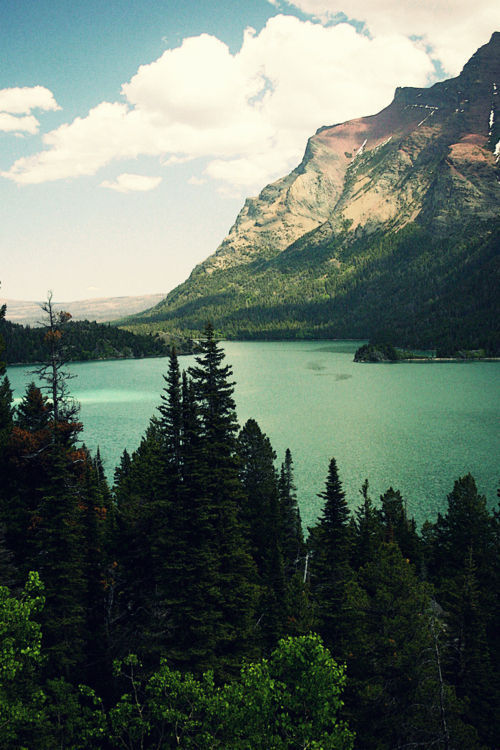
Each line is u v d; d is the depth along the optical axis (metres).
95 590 34.78
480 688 32.56
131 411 180.62
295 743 17.36
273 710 17.38
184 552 30.05
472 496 62.47
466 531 59.16
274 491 60.78
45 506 31.17
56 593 29.62
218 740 17.88
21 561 37.00
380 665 27.56
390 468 107.88
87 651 31.78
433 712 26.28
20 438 47.00
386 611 29.02
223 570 32.72
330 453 120.56
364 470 106.69
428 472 104.81
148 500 36.94
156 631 30.30
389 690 26.98
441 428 147.25
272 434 141.38
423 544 63.50
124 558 34.81
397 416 165.88
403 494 91.75
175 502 32.44
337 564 41.16
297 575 46.22
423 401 194.38
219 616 29.23
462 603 34.25
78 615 30.91
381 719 26.38
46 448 46.12
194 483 32.28
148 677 27.61
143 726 19.70
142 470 53.06
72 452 49.47
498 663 36.00
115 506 52.31
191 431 33.25
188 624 29.06
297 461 113.69
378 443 130.00
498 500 89.75
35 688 19.88
